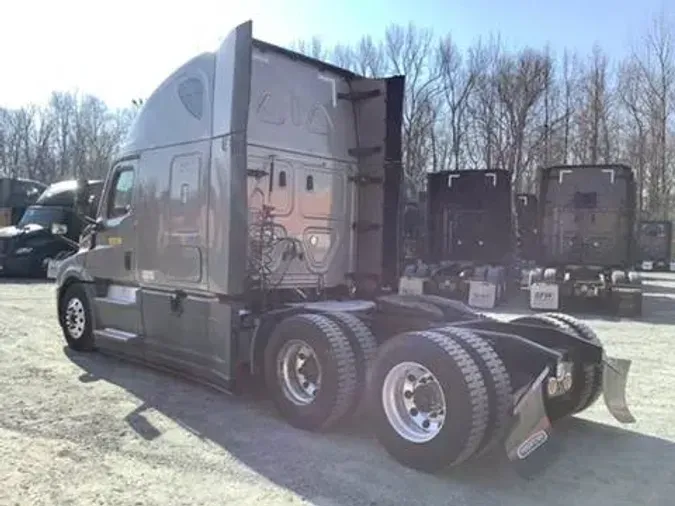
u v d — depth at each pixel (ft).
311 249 21.94
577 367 17.22
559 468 14.89
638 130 127.95
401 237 23.06
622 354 28.78
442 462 13.85
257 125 20.24
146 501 12.52
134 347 23.04
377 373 15.19
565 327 18.24
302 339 16.83
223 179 18.78
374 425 15.26
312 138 21.91
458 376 13.62
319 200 22.17
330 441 16.15
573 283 44.11
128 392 20.22
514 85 137.08
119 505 12.30
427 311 18.19
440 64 140.05
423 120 137.49
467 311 18.80
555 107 136.46
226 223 18.63
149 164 22.20
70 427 16.79
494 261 52.70
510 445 13.73
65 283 26.73
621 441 16.87
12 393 19.90
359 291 23.35
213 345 19.36
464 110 139.33
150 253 22.02
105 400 19.31
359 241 23.57
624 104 130.11
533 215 58.08
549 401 16.43
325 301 21.79
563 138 134.31
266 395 19.88
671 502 13.14
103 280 24.75
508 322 17.65
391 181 22.90
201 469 14.23
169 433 16.53
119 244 23.57
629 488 13.82
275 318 18.43
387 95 22.82
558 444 16.53
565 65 161.17
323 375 16.33
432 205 54.03
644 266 99.76
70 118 196.54
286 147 21.07
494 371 13.92
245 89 18.29
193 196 20.10
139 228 22.56
